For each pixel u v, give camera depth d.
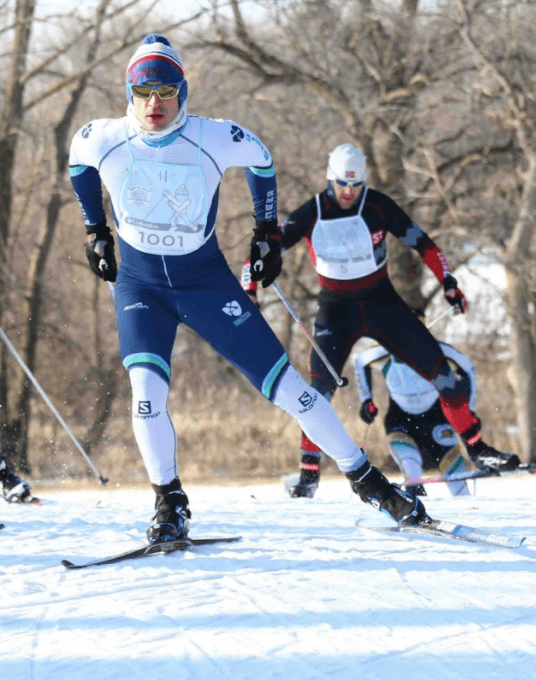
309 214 18.05
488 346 59.25
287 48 54.16
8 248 60.81
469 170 57.56
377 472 10.95
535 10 50.66
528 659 6.78
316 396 10.34
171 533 9.78
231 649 6.93
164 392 9.93
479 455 18.22
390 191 54.62
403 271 55.88
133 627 7.38
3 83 59.94
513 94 49.38
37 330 61.28
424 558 9.57
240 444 58.41
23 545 10.57
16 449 59.47
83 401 65.38
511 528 11.51
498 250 51.41
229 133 10.03
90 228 10.71
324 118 56.31
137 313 10.12
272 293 57.97
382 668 6.61
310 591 8.32
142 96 9.53
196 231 10.00
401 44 53.97
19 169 66.75
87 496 32.19
